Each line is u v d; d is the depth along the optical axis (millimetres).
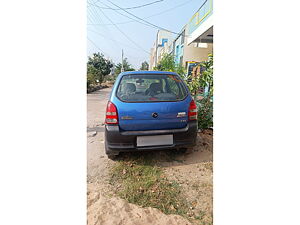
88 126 4539
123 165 2426
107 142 2293
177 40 14195
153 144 2295
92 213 1521
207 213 1643
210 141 3332
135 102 2264
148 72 2654
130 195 1868
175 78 2682
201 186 2016
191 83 4234
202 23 8227
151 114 2250
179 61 13094
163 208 1712
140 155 2695
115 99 2285
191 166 2445
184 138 2377
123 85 2432
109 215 1501
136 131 2250
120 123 2234
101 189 1950
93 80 20312
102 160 2586
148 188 1984
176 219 1524
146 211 1610
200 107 3848
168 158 2648
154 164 2477
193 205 1750
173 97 2434
